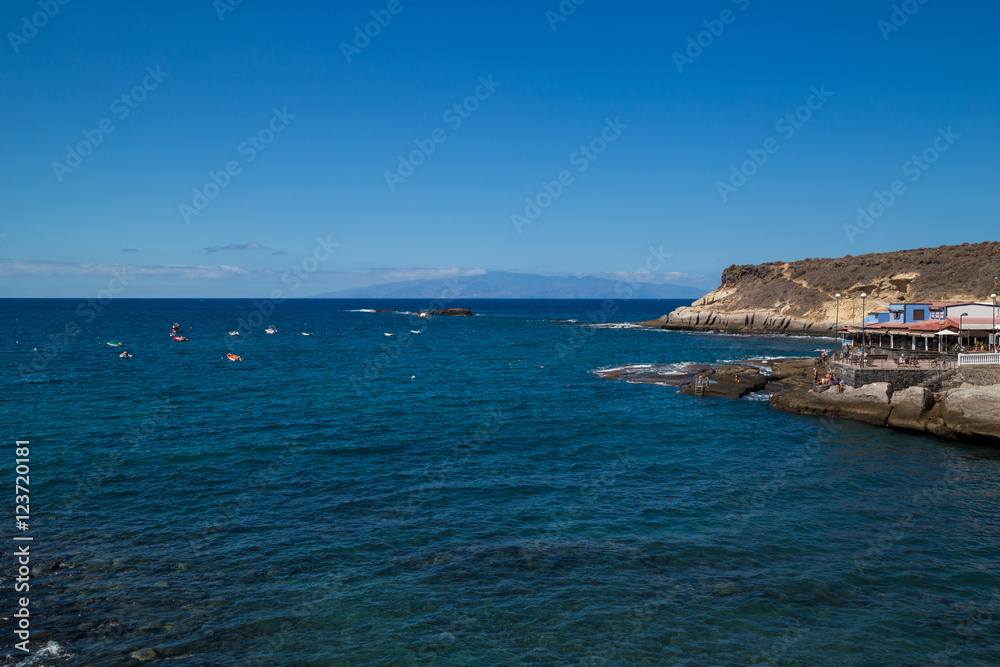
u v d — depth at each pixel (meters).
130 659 13.67
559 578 17.55
